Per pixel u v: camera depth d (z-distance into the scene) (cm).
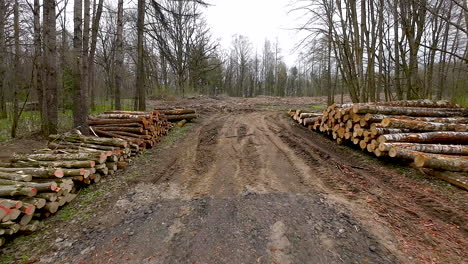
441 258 248
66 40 1588
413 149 481
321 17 1258
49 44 748
